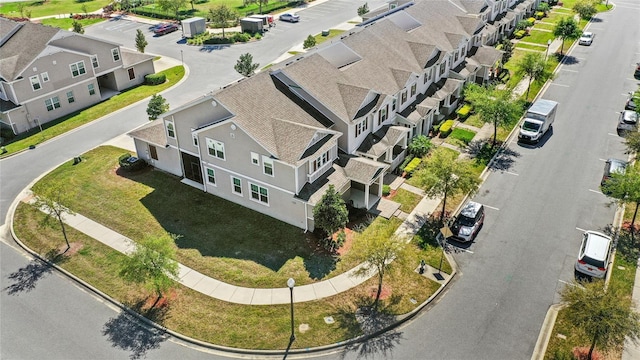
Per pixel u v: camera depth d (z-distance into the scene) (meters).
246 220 33.12
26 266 29.72
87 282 28.23
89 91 52.09
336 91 36.19
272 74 36.00
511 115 40.81
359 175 33.28
